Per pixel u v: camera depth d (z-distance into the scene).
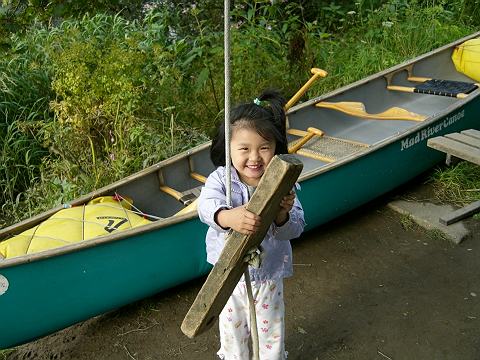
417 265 3.11
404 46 5.66
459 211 3.46
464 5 6.61
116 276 2.55
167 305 2.90
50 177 3.89
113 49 3.86
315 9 6.63
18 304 2.33
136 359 2.57
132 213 2.82
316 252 3.26
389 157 3.46
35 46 4.76
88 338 2.71
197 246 2.74
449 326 2.64
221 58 4.95
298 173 1.34
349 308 2.80
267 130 1.59
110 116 3.80
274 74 5.10
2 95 4.30
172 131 3.95
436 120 3.67
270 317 2.01
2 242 2.51
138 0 5.89
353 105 4.04
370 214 3.62
